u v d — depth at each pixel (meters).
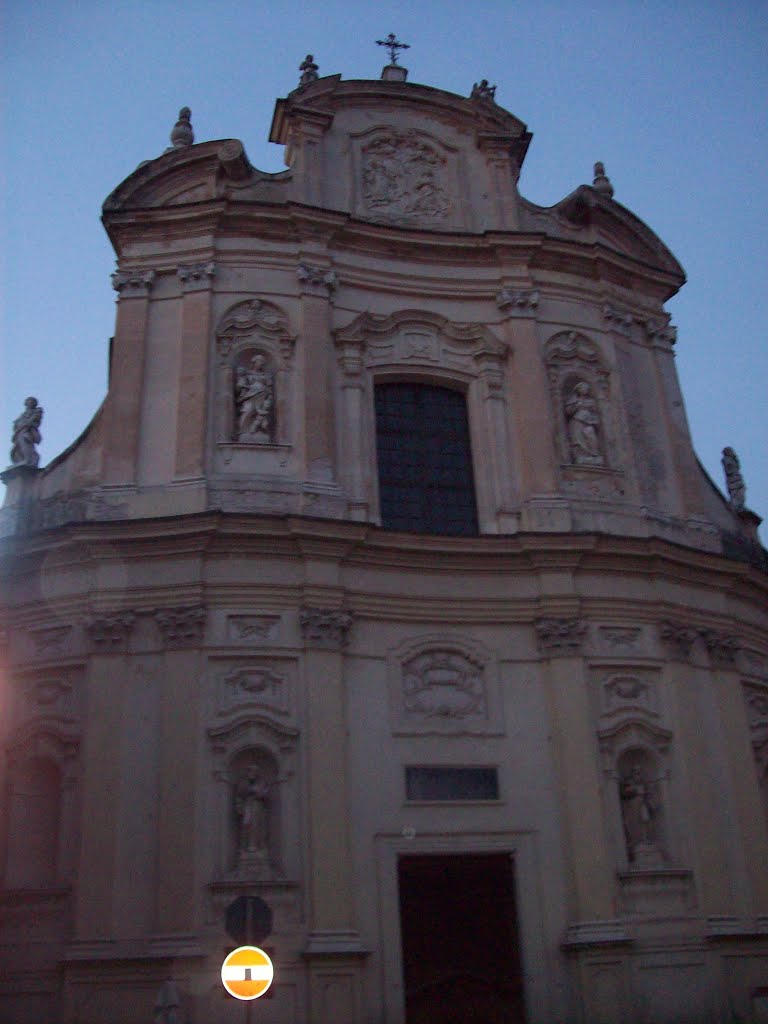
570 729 18.72
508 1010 17.36
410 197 24.19
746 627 21.91
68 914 16.52
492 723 18.80
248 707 17.81
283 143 24.78
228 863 16.81
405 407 22.08
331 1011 15.88
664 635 20.03
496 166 24.72
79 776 17.39
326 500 19.67
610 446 22.30
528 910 17.50
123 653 18.08
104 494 19.47
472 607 19.61
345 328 21.75
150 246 22.14
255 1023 15.71
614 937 17.06
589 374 22.95
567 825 18.05
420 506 21.14
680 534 21.70
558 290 23.59
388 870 17.33
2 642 18.84
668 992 17.16
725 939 17.69
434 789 18.08
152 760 17.34
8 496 20.41
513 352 22.44
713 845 18.53
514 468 21.39
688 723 19.45
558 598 19.66
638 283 24.73
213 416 20.44
